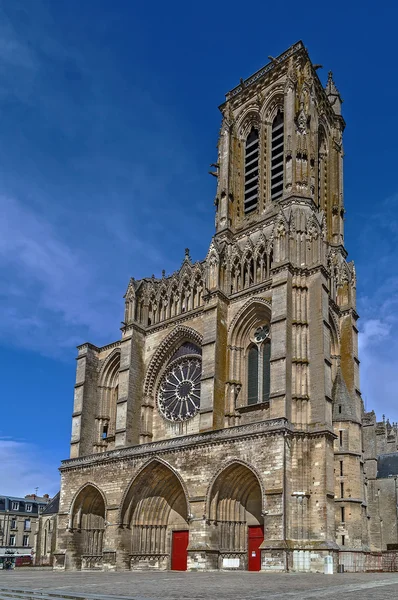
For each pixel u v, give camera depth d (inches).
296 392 2711.6
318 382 2699.3
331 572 2298.2
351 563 2581.2
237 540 2664.9
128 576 2245.3
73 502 3211.1
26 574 2608.3
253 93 3895.2
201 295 3312.0
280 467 2464.3
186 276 3435.0
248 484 2704.2
